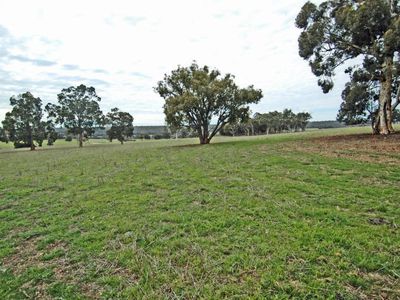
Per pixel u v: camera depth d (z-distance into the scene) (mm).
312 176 7465
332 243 3492
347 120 23469
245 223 4328
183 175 8891
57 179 9711
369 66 18688
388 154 10727
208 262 3211
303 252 3305
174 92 27281
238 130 75812
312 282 2727
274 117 80375
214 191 6492
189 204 5582
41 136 51969
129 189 7270
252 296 2574
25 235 4441
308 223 4191
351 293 2557
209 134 29141
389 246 3367
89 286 2928
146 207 5570
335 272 2883
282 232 3900
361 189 5926
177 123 26422
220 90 24766
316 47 19484
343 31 18156
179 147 24094
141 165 12117
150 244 3816
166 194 6516
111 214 5258
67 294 2805
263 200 5496
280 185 6641
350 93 20734
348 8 16422
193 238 3898
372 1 14734
